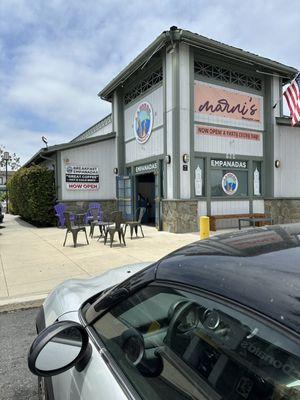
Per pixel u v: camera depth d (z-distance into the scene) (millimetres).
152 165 13953
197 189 12688
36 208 15398
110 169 16594
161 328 1541
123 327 1716
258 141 14211
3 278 6398
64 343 1678
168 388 1323
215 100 13016
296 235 1725
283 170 14625
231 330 1216
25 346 3816
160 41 11773
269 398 1031
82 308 2287
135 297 1742
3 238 11898
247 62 13234
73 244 10133
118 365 1550
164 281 1588
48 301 2785
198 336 1358
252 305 1157
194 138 12500
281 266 1320
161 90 13078
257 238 1737
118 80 15250
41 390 2385
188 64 12102
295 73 14125
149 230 13266
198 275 1442
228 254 1547
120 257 8109
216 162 13141
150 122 13883
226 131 13297
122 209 15984
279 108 14438
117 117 16312
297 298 1100
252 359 1119
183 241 10406
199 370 1287
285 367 1013
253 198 14070
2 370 3295
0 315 4855
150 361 1481
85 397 1524
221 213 13203
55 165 15711
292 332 1011
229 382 1161
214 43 11914
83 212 15836
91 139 15852
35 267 7234
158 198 13109
